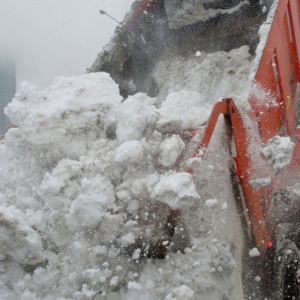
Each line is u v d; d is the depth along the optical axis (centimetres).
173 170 216
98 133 253
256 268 241
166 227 203
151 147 225
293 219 267
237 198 233
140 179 213
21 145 256
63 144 244
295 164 275
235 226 227
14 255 210
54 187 218
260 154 237
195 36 430
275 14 304
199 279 203
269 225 254
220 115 231
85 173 225
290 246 252
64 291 205
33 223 219
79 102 257
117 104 265
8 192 254
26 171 250
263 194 246
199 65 405
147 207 209
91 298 200
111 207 210
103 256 204
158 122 232
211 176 222
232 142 229
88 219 202
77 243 208
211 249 209
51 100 271
